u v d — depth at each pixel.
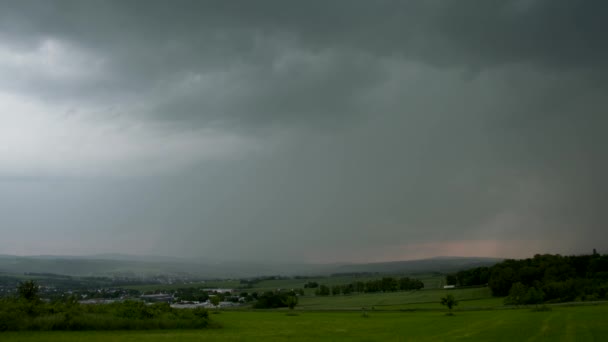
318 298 199.00
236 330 69.44
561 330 59.06
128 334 59.44
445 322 80.75
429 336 59.34
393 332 65.88
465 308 121.88
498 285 155.00
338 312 125.06
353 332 66.50
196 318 73.38
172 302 193.62
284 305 167.00
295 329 71.75
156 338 55.19
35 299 69.88
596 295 125.38
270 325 79.88
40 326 59.97
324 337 59.53
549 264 161.50
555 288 134.88
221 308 160.88
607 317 72.25
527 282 153.25
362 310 128.00
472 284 194.25
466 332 62.22
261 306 168.12
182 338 55.78
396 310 126.19
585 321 67.75
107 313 68.31
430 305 141.00
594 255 172.38
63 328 61.31
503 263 181.88
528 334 56.88
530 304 124.50
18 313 61.34
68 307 67.69
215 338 56.72
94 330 62.16
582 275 157.50
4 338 53.28
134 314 69.00
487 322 75.94
